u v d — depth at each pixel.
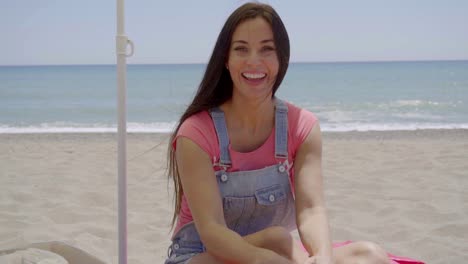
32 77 58.62
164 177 6.26
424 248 3.79
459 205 4.94
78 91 34.12
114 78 54.19
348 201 5.10
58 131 11.60
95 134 10.50
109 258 3.64
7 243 3.81
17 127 14.01
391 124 13.41
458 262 3.53
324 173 6.43
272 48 2.29
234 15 2.27
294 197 2.48
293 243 2.15
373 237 4.10
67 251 2.49
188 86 40.62
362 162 7.14
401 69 74.50
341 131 10.83
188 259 2.27
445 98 24.34
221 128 2.32
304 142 2.43
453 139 9.38
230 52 2.29
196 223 2.18
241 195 2.32
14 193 5.30
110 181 6.05
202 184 2.21
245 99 2.32
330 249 2.14
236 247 2.03
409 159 7.27
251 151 2.40
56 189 5.58
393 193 5.41
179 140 2.29
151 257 3.68
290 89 33.97
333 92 30.84
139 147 8.66
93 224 4.37
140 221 4.50
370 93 29.39
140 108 21.12
